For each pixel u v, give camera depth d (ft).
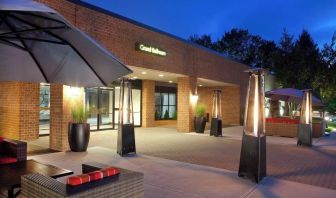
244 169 20.08
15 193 13.66
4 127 37.58
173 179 19.56
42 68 9.96
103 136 41.70
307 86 84.33
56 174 12.32
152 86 59.21
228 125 67.05
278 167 24.71
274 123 48.16
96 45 8.59
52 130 30.12
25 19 7.91
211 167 23.39
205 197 16.12
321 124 49.21
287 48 88.79
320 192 17.53
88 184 9.07
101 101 50.26
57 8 28.07
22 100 35.35
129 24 36.04
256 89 20.13
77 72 9.67
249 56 137.49
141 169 22.16
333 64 82.17
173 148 32.68
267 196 16.62
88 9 31.09
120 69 9.11
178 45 45.42
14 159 17.31
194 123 48.93
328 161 27.55
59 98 29.43
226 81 61.46
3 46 9.57
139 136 43.21
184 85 49.32
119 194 9.55
